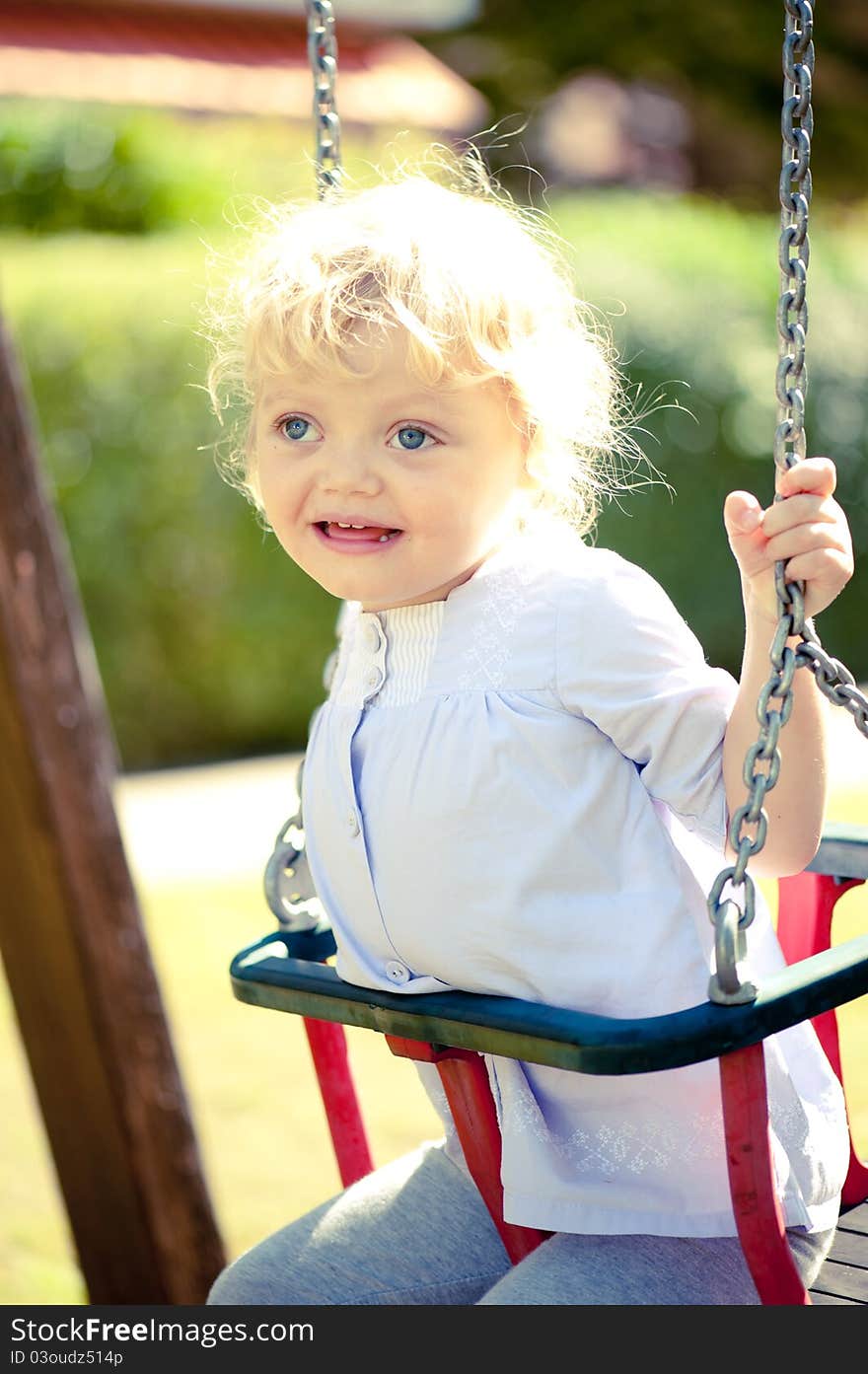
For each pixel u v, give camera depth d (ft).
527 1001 4.47
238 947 15.43
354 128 34.30
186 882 17.60
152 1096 7.98
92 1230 8.25
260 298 4.97
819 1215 4.95
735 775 4.60
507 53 44.42
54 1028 7.98
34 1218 10.84
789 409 4.34
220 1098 12.44
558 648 4.73
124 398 23.99
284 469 4.90
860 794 18.43
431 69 36.83
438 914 4.86
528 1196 4.88
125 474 24.06
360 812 5.09
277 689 25.54
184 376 24.31
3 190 37.81
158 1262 8.07
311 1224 5.57
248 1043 13.50
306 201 5.86
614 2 42.60
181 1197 8.07
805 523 4.24
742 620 26.73
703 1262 4.79
